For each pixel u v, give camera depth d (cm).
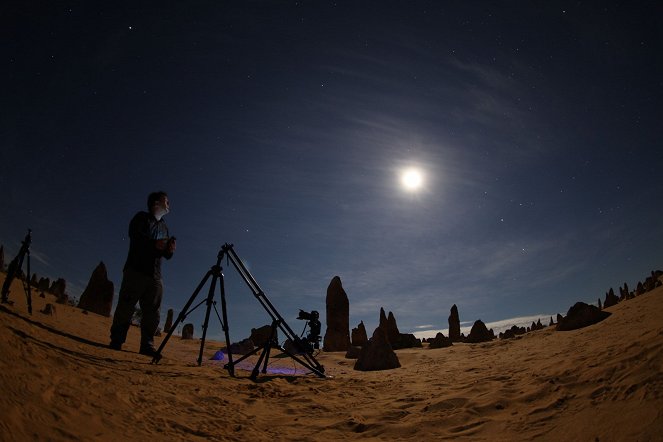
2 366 341
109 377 503
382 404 686
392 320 3297
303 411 635
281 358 1747
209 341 2669
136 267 810
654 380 461
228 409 568
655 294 1909
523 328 3422
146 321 838
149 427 397
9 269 831
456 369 1153
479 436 478
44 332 612
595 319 1677
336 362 1984
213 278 858
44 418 295
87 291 2092
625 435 379
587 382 545
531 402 548
